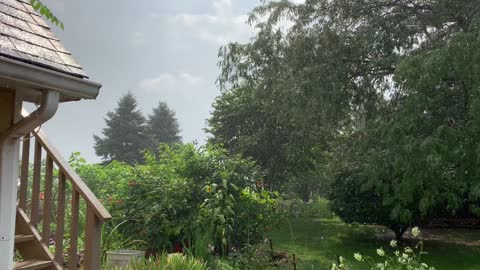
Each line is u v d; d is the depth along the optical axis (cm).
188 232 759
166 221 749
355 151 1206
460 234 1429
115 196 827
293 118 1260
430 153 784
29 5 347
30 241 383
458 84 882
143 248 759
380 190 995
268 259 784
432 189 873
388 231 1455
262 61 1370
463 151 770
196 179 841
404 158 822
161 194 791
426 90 821
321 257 980
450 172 893
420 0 1177
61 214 382
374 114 1189
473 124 781
